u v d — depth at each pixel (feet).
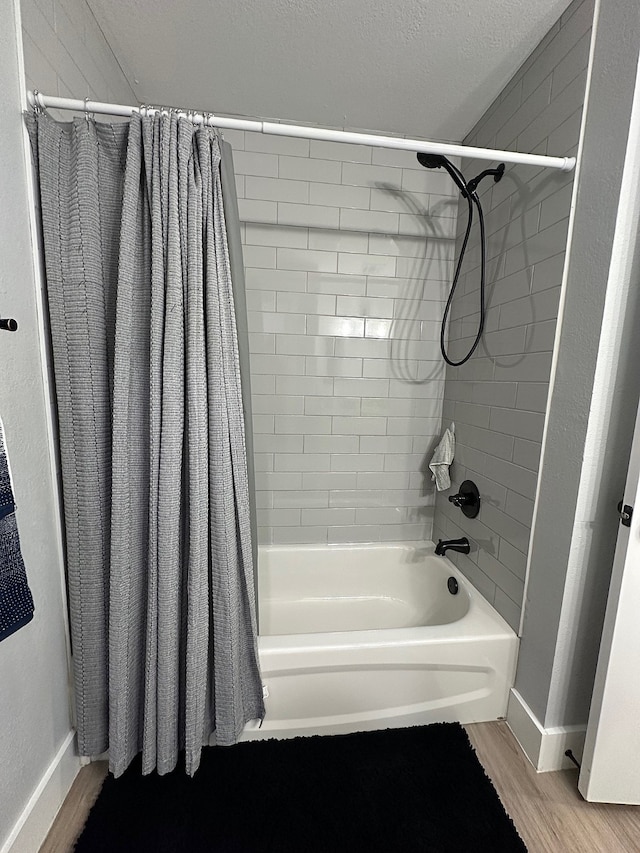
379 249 6.27
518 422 4.61
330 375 6.47
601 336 3.48
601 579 3.89
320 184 6.00
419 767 4.18
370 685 4.49
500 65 4.61
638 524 3.35
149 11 4.01
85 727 3.86
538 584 4.25
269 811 3.76
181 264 3.38
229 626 3.80
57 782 3.68
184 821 3.66
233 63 4.74
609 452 3.67
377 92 5.16
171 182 3.29
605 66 3.40
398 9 3.90
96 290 3.42
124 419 3.41
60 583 3.72
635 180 3.27
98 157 3.37
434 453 6.54
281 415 6.49
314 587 6.79
